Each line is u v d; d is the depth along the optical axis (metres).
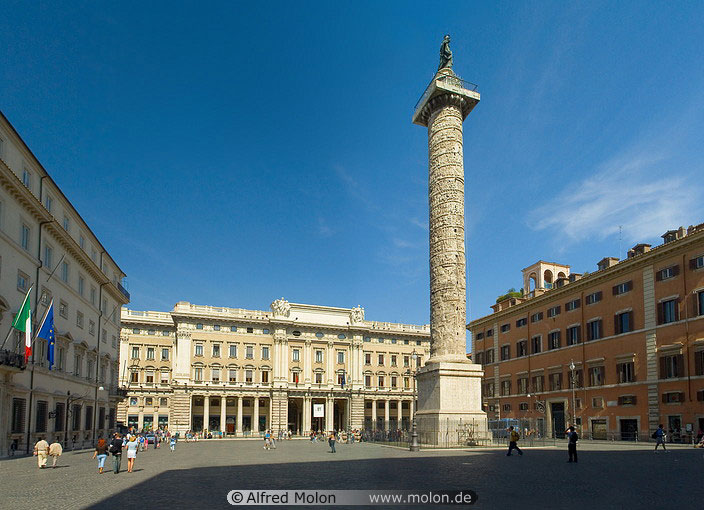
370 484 18.86
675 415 44.16
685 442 42.69
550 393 60.38
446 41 49.72
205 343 90.50
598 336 53.91
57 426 43.19
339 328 97.69
